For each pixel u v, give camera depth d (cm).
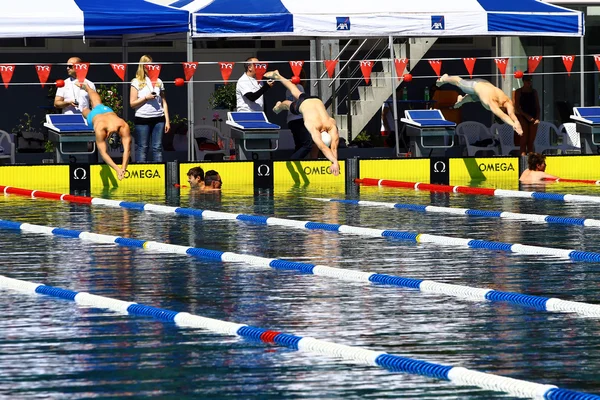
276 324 1850
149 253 2683
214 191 4397
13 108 6103
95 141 4628
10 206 3812
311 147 5009
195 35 4675
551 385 1470
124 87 5731
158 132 4753
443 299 2069
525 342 1711
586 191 4278
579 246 2741
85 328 1823
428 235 2939
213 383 1491
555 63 6144
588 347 1677
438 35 4925
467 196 4156
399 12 4881
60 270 2411
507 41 6094
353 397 1429
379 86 5788
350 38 5719
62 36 4591
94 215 3522
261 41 6462
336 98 5944
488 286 2186
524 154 5128
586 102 6184
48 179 4650
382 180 4725
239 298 2081
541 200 3991
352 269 2411
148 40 5522
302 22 4778
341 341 1730
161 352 1659
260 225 3269
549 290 2134
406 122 5072
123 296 2100
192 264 2500
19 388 1473
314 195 4203
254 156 4884
